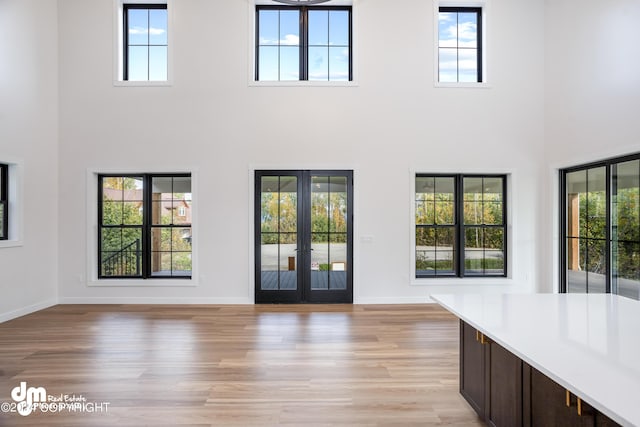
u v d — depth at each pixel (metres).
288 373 3.24
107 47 5.81
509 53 5.94
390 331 4.41
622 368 1.53
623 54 4.35
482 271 6.02
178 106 5.81
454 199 6.04
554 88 5.67
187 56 5.81
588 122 4.95
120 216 5.92
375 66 5.86
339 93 5.84
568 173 5.61
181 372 3.26
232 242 5.81
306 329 4.49
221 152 5.81
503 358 2.15
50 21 5.65
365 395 2.86
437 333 4.34
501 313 2.40
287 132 5.83
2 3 4.83
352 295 5.83
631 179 4.44
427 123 5.88
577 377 1.45
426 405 2.71
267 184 5.85
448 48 6.09
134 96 5.81
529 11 5.94
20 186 5.11
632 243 4.44
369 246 5.85
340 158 5.83
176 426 2.43
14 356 3.62
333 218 5.86
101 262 5.93
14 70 5.01
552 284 5.70
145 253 5.88
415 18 5.88
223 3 5.83
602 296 2.92
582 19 5.04
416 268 5.98
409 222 5.86
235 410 2.63
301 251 5.83
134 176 5.93
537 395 1.87
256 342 4.02
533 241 5.92
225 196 5.81
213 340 4.08
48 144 5.61
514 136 5.92
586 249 5.22
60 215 5.79
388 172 5.86
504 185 6.05
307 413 2.60
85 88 5.80
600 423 1.50
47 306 5.56
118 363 3.45
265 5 6.02
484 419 2.42
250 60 5.83
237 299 5.79
